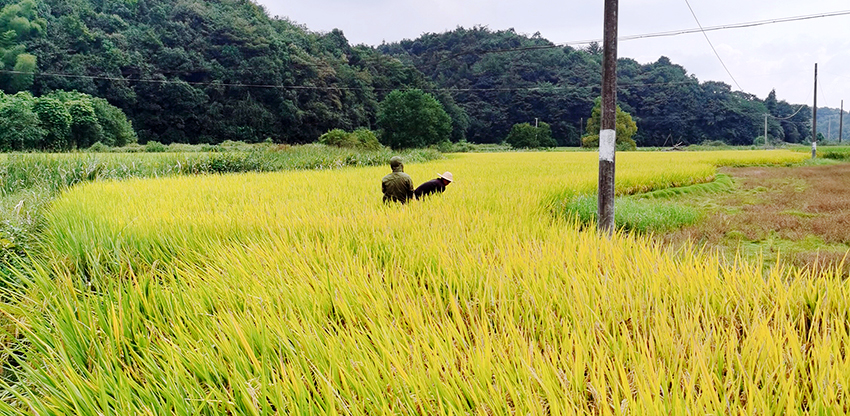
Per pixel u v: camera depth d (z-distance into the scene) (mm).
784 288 3336
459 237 4965
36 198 8695
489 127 108750
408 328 2994
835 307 3061
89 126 50656
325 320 3055
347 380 2322
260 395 2168
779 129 110250
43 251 5441
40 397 2535
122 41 79625
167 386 2295
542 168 17906
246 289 3545
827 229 7129
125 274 4633
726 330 2666
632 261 4098
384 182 7406
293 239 5059
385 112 73750
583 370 2193
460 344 2619
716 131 110688
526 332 2885
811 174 19547
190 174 16172
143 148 43531
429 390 2148
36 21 75438
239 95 82500
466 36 140375
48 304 3545
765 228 7527
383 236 4926
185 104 75500
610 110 6133
